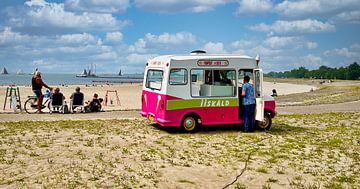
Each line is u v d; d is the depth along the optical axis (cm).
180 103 1310
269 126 1429
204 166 863
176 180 746
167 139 1195
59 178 734
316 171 838
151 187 698
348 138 1248
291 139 1224
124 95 4622
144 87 1520
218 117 1355
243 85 1345
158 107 1345
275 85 11175
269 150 1048
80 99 1936
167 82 1291
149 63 1492
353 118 1805
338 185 732
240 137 1255
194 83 1327
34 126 1385
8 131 1262
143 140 1169
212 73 1344
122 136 1225
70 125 1431
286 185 732
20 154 931
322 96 4512
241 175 796
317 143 1155
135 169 820
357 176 802
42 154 938
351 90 6269
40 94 1856
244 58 1380
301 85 11544
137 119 1673
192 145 1105
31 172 773
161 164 870
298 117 1836
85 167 823
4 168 800
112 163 866
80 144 1074
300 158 957
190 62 1316
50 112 1870
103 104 3033
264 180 763
